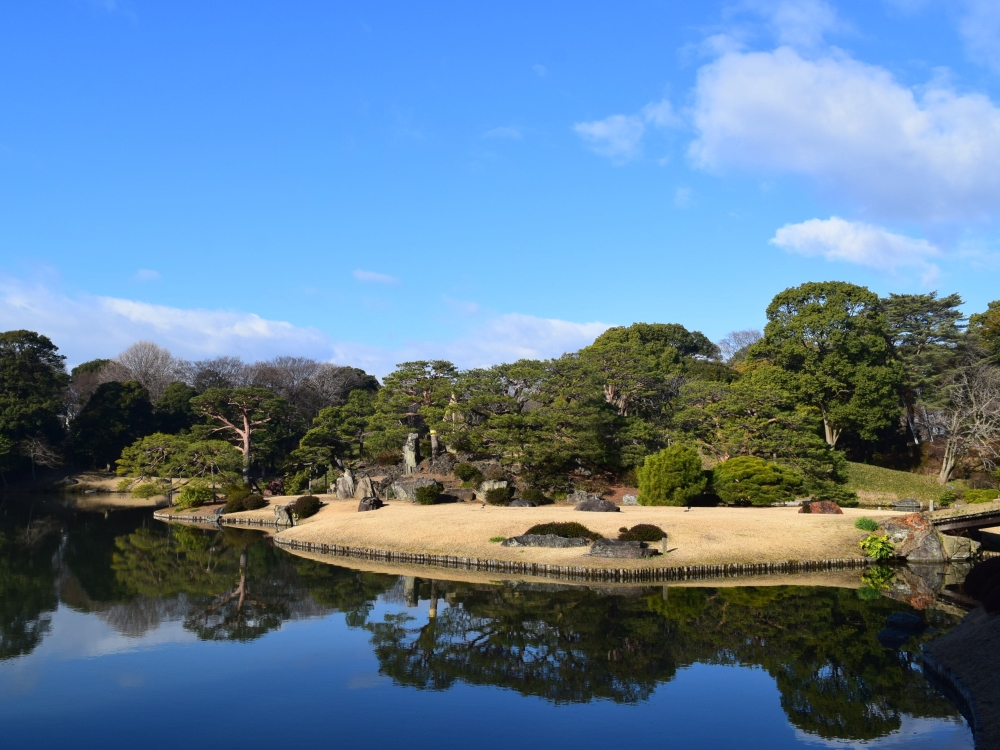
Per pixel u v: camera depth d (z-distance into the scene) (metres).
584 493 60.78
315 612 31.89
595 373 69.06
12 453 94.25
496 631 28.42
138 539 56.72
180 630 29.09
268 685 22.50
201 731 18.92
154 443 76.00
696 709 20.44
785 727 18.97
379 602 33.66
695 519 46.38
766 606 32.22
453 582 37.75
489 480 62.56
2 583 39.19
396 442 73.00
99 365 124.94
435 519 50.00
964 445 67.12
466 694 21.70
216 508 72.06
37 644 27.08
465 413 70.00
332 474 76.94
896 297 81.50
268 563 45.31
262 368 112.19
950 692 21.31
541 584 37.00
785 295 78.19
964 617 27.23
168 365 123.69
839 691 21.69
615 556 39.50
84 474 100.81
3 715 20.08
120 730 19.00
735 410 63.25
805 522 46.28
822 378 72.94
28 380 99.56
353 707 20.62
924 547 42.97
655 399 79.50
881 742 17.95
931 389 76.94
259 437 86.38
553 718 19.77
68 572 42.62
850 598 33.84
